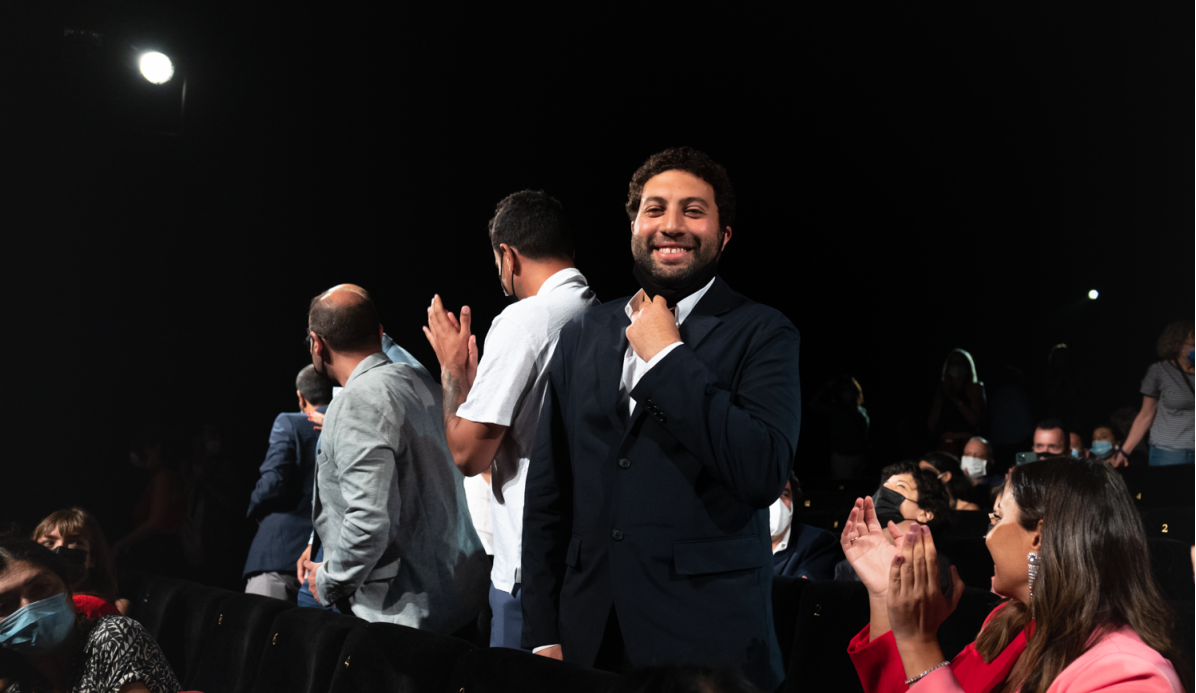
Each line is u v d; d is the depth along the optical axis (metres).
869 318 10.54
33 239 6.39
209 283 7.13
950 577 1.25
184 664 2.42
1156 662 1.01
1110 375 11.64
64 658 1.89
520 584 1.71
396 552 2.10
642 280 1.46
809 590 2.02
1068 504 1.12
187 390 7.09
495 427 1.71
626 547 1.32
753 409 1.32
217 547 5.27
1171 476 3.94
